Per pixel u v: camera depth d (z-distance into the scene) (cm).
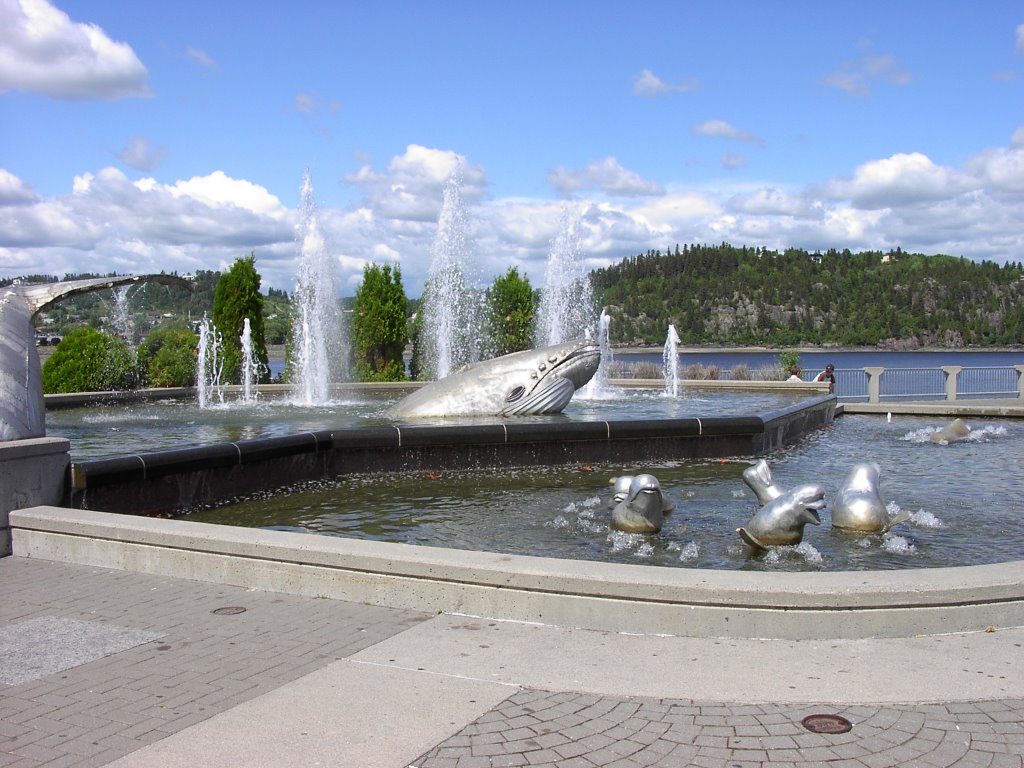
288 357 3041
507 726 394
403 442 1136
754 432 1302
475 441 1163
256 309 2933
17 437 774
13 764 365
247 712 411
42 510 727
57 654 492
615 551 731
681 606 505
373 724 397
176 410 1784
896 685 430
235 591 609
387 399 2167
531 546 753
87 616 559
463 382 1417
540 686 437
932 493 997
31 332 855
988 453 1350
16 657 488
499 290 3231
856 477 790
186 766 362
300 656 482
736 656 472
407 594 564
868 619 496
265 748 376
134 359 2494
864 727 388
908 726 388
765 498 784
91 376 2378
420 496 991
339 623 537
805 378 2739
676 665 461
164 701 425
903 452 1363
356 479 1100
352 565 577
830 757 362
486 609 544
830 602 494
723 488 1024
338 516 887
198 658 482
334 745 378
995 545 750
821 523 819
